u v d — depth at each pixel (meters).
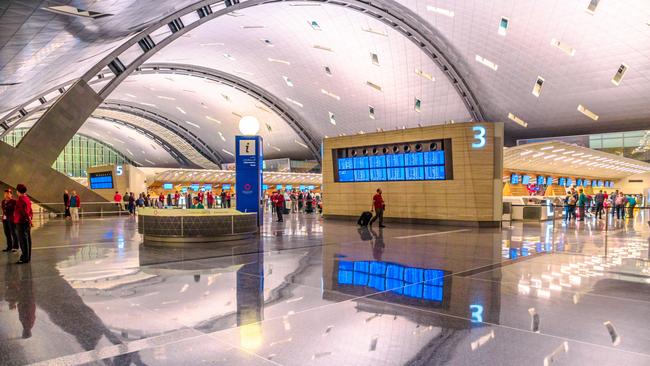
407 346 4.07
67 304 5.45
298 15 44.25
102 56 28.83
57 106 26.27
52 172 26.33
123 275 7.34
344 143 22.62
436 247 11.27
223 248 10.95
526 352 3.92
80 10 11.91
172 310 5.20
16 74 17.75
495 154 18.41
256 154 16.28
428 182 19.56
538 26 39.09
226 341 4.18
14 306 5.35
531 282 6.89
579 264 8.65
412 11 42.09
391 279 7.08
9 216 10.38
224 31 46.25
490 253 10.18
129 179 35.94
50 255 9.69
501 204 18.39
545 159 35.00
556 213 26.80
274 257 9.44
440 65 49.03
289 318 4.92
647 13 33.69
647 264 8.62
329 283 6.75
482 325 4.69
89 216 27.72
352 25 45.72
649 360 3.74
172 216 11.91
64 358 3.75
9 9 9.84
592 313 5.15
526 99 48.62
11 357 3.76
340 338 4.28
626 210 26.34
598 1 35.00
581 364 3.65
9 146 24.91
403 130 20.34
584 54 40.16
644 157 49.41
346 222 20.80
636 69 39.44
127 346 4.03
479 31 42.03
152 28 32.34
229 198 34.38
